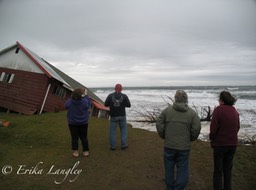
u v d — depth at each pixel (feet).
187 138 14.35
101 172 19.27
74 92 20.36
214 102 136.67
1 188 16.34
